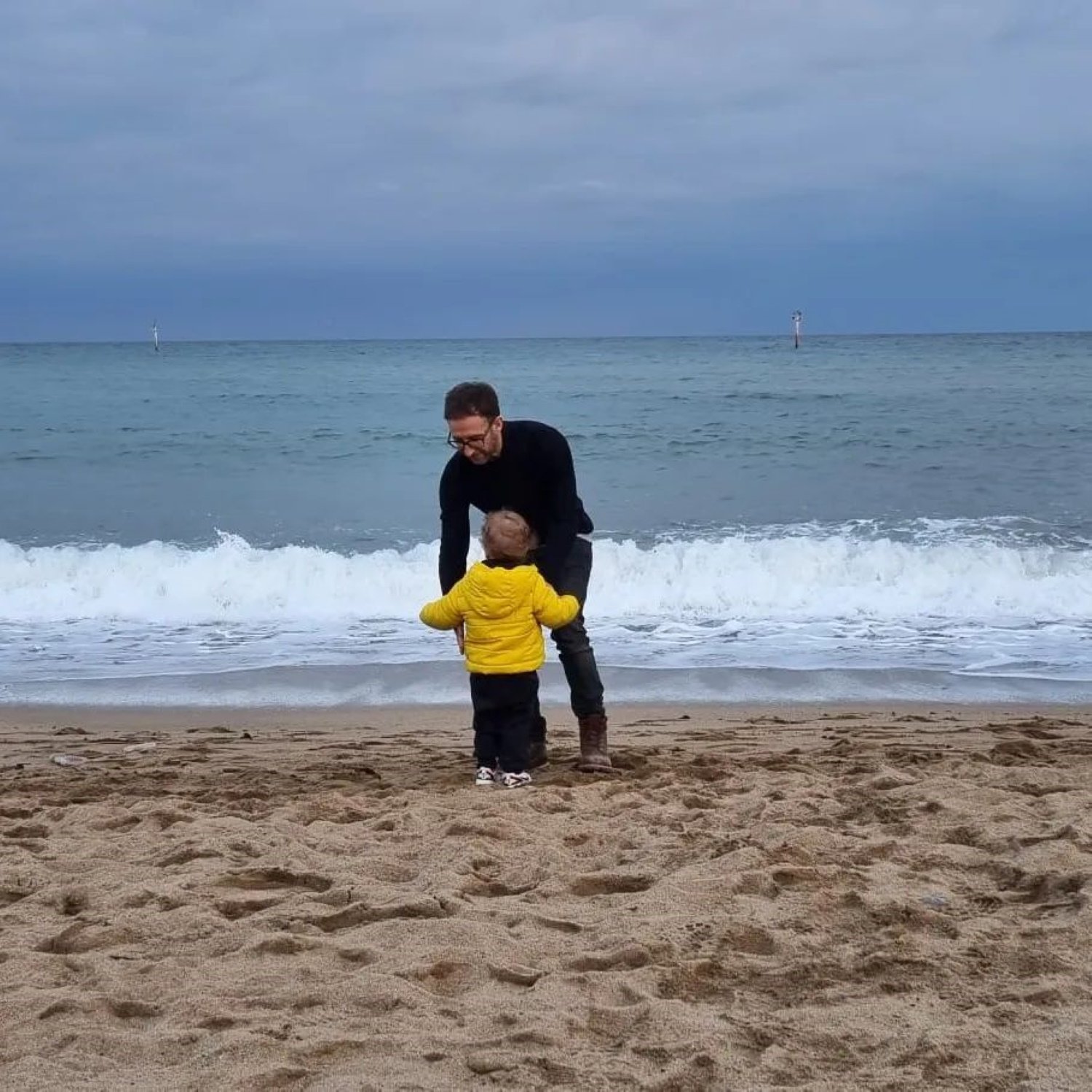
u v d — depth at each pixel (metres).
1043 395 33.03
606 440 25.50
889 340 102.88
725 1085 2.56
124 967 3.30
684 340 126.62
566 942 3.47
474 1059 2.69
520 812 5.04
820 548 13.23
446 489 5.80
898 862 4.16
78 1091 2.54
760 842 4.36
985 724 7.82
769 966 3.26
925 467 21.30
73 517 17.77
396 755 7.02
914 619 11.51
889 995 3.04
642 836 4.61
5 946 3.50
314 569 13.04
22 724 8.23
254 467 22.66
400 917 3.71
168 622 11.61
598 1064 2.66
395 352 79.00
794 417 28.84
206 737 7.73
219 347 97.69
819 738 7.36
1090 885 3.71
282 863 4.27
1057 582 12.34
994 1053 2.66
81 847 4.62
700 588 12.25
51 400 34.62
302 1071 2.62
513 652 5.66
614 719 8.15
